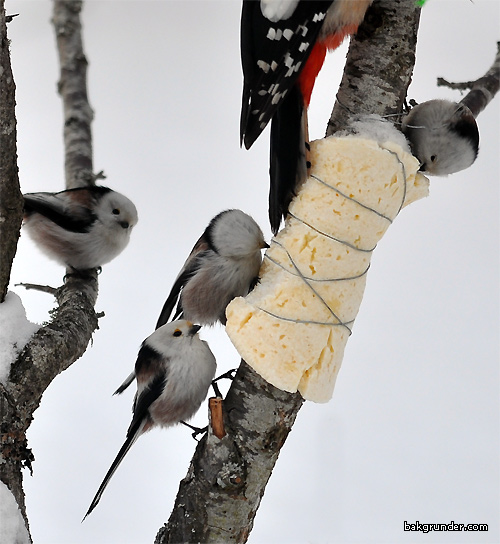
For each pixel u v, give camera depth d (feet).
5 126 20.74
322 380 20.24
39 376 22.15
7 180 21.33
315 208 19.66
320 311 19.85
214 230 21.74
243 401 20.77
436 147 20.74
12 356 22.22
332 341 20.16
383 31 20.66
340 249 19.69
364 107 20.52
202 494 21.07
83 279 30.17
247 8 19.97
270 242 20.79
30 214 30.37
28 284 29.17
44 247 30.53
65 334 23.54
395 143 19.67
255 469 20.86
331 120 20.98
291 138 19.92
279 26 19.33
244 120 19.95
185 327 23.58
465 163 21.12
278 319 19.77
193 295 22.24
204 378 23.79
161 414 24.03
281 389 19.99
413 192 20.59
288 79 19.47
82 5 33.12
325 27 20.16
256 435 20.77
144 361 23.88
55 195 30.66
